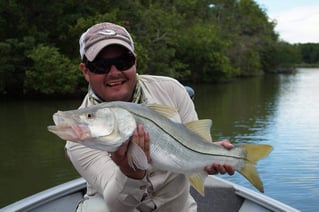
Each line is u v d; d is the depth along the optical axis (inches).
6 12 944.3
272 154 399.9
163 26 1188.5
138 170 84.9
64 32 994.7
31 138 507.8
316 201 271.4
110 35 97.7
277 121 637.3
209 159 99.4
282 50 2388.0
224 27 1983.3
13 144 472.7
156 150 91.1
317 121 629.0
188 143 96.0
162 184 102.3
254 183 101.4
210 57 1475.1
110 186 89.7
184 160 95.7
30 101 909.8
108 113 82.6
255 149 101.9
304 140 477.4
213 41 1487.5
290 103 886.4
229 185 156.6
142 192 88.4
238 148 101.9
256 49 2146.9
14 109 788.6
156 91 109.1
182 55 1455.5
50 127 80.0
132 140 83.1
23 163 385.7
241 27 2133.4
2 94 986.1
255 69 2070.6
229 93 1140.5
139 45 988.6
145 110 88.5
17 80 945.5
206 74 1537.9
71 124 80.5
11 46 916.6
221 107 831.1
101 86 99.8
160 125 91.0
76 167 102.2
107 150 82.7
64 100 929.5
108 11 1060.5
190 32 1464.1
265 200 143.6
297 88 1318.9
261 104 874.1
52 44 976.9
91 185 104.5
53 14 990.4
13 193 308.3
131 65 100.0
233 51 1834.4
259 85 1466.5
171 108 93.5
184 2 1694.1
